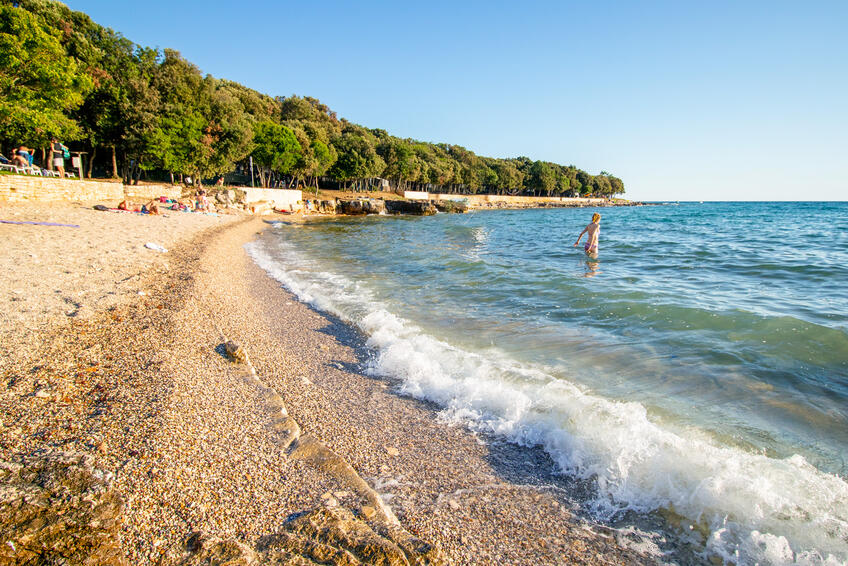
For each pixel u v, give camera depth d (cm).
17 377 450
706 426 414
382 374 575
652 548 286
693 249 1836
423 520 306
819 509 296
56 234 1390
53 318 642
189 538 257
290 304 938
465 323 784
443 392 509
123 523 260
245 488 314
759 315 733
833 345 595
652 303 853
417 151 10438
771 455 365
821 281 1084
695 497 319
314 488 324
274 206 4997
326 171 7281
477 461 384
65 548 232
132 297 813
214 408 429
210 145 4481
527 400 466
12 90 2069
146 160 3862
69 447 330
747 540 281
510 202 12319
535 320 792
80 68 3359
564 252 1828
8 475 288
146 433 360
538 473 368
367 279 1232
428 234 2956
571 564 273
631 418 413
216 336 666
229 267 1352
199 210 3566
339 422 444
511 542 289
